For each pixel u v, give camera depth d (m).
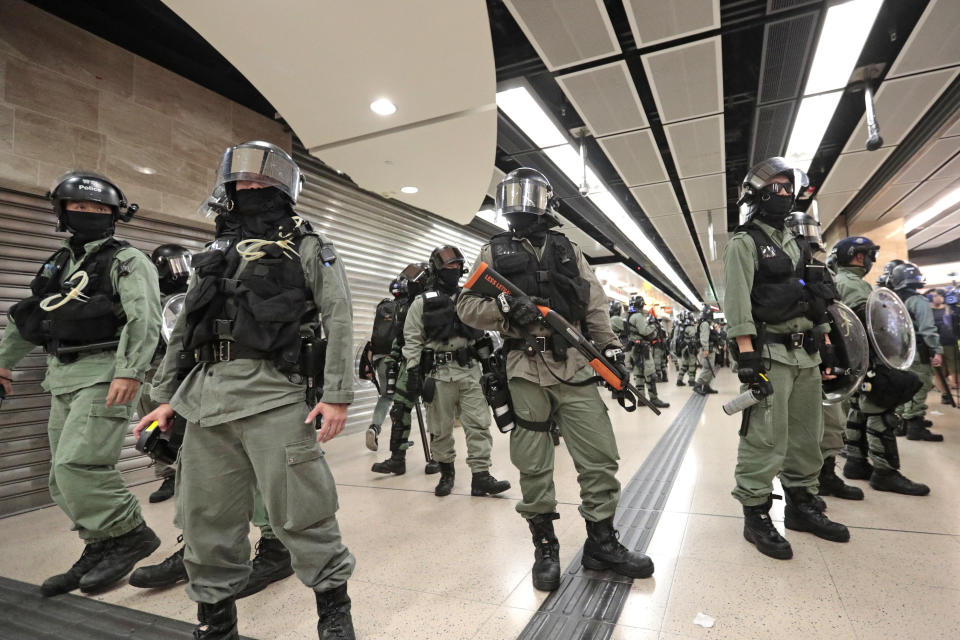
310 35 2.93
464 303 2.02
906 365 2.73
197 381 1.45
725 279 2.20
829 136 5.73
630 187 6.73
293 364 1.44
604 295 2.07
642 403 1.93
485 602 1.75
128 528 2.05
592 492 1.93
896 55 4.01
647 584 1.82
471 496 3.12
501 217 2.14
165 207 4.09
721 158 5.73
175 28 3.98
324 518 1.47
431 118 4.04
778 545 2.00
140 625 1.71
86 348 2.06
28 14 3.34
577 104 4.49
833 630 1.48
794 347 2.13
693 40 3.65
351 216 6.48
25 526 2.91
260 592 1.93
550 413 1.95
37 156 3.33
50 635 1.65
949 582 1.74
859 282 3.00
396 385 3.77
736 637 1.47
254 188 1.55
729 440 4.34
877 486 2.86
